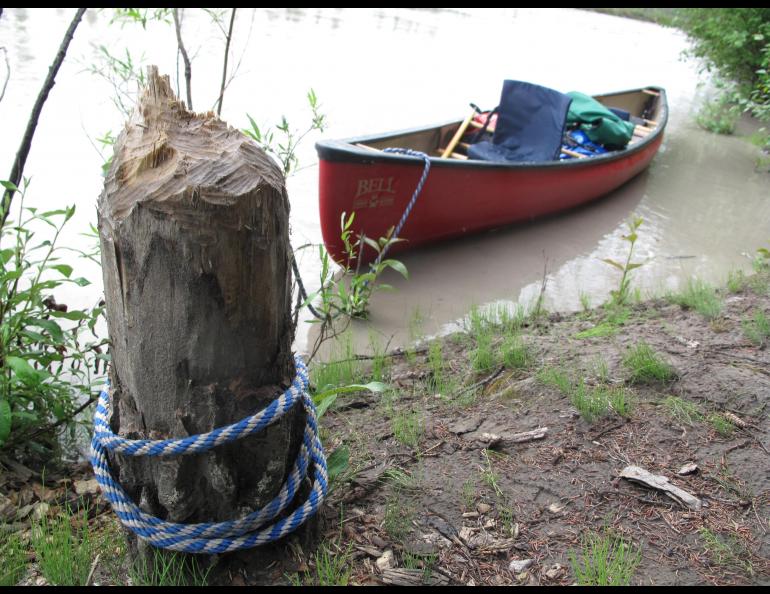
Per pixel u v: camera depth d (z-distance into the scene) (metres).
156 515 1.94
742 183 9.21
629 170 8.40
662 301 5.00
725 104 12.66
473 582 2.18
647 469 2.74
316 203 6.97
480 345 4.14
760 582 2.21
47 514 2.48
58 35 10.32
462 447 2.93
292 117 8.69
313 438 2.15
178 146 1.71
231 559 2.06
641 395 3.29
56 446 3.04
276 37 12.52
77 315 2.94
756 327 4.09
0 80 8.33
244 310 1.77
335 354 4.51
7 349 2.65
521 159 7.22
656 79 14.98
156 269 1.69
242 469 1.92
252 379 1.87
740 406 3.17
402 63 12.58
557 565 2.27
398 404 3.49
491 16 20.31
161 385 1.81
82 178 6.46
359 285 4.38
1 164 6.55
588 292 5.80
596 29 20.77
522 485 2.66
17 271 2.58
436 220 6.45
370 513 2.45
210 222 1.64
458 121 7.95
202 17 12.07
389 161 5.71
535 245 6.85
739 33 11.26
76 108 7.79
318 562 2.09
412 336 4.87
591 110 8.12
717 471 2.73
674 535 2.41
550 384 3.42
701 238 7.22
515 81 7.18
